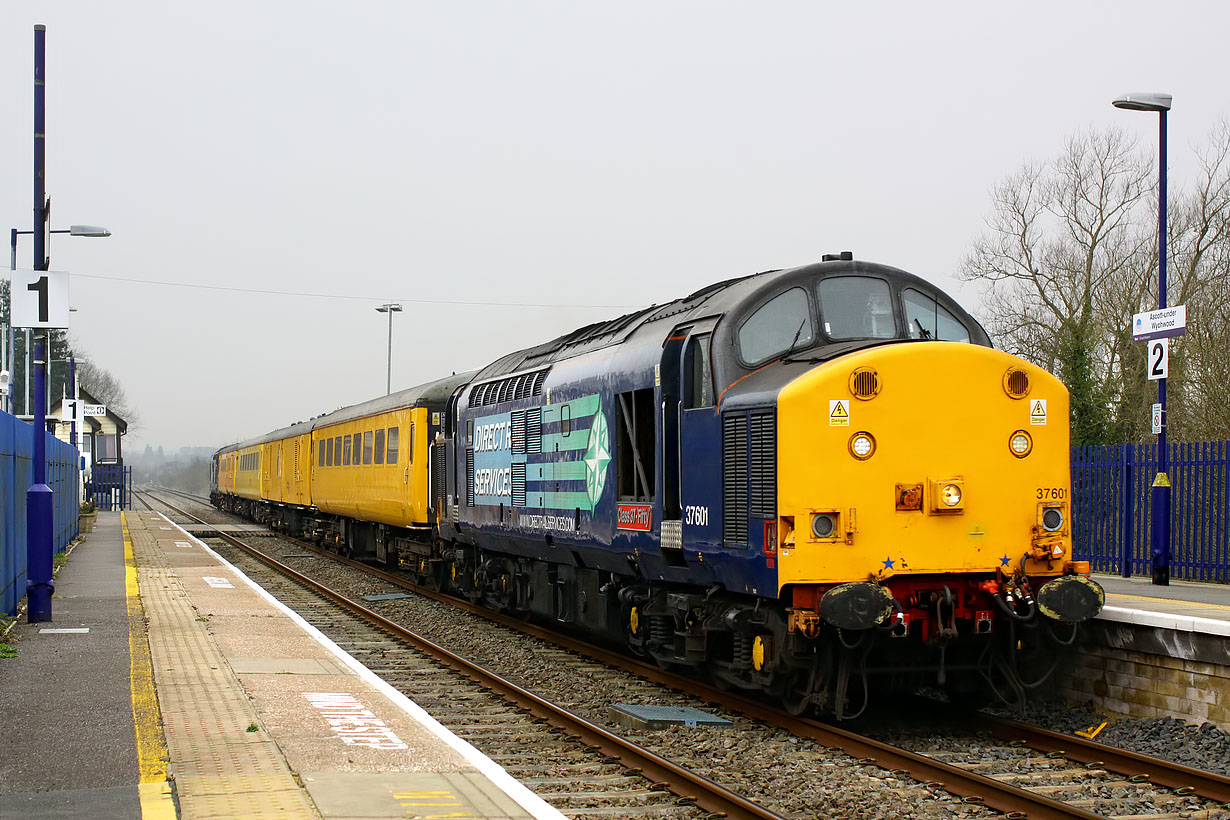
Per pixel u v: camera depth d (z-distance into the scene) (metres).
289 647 12.92
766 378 9.91
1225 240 29.11
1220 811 7.31
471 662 13.60
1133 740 9.27
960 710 10.61
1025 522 9.60
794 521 9.09
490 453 17.20
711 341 10.54
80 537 34.81
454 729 10.02
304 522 39.03
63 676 10.70
